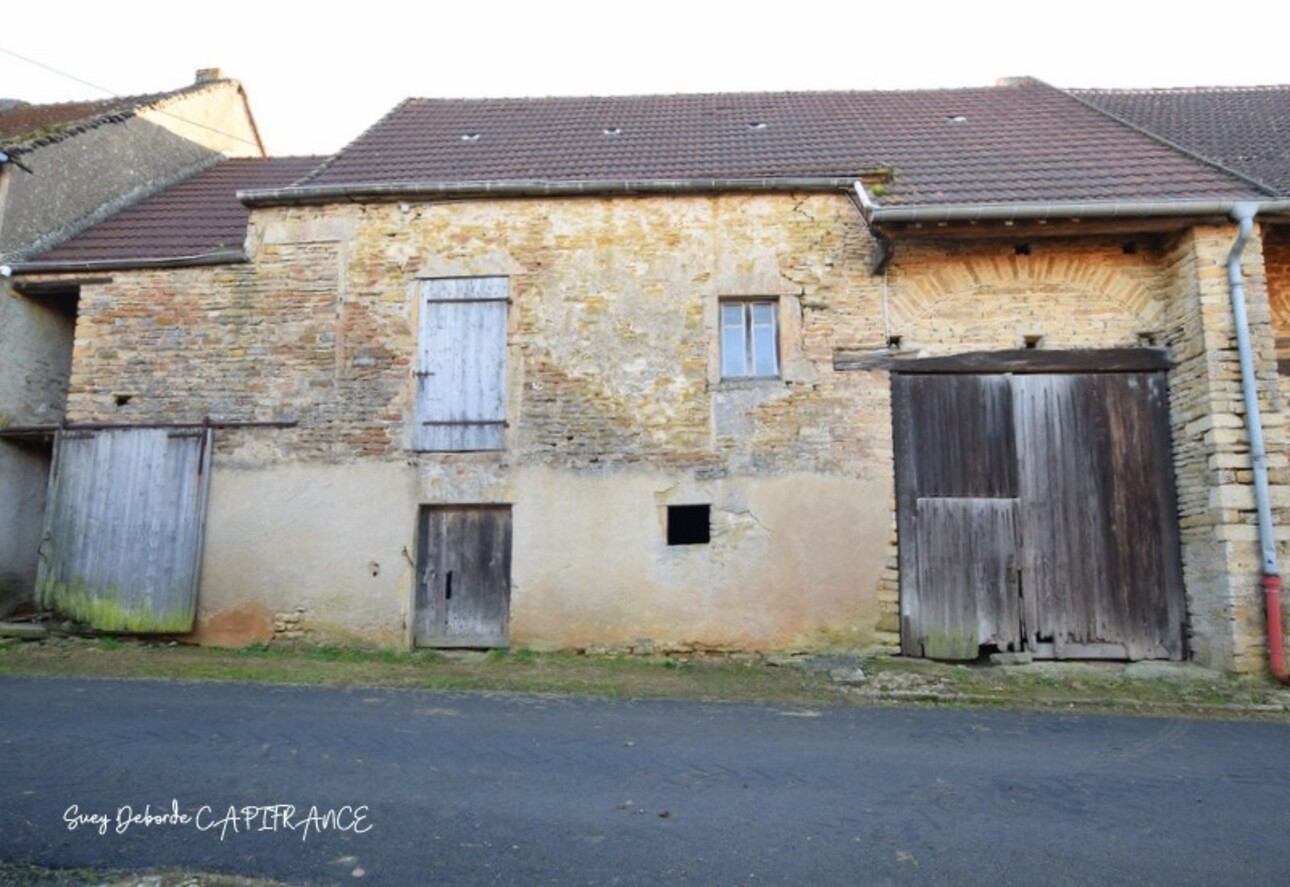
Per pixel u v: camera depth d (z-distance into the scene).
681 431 8.91
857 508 8.66
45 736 5.29
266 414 9.30
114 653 8.47
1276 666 7.40
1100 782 4.79
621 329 9.14
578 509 8.87
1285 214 8.00
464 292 9.34
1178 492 8.50
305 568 9.00
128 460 9.39
